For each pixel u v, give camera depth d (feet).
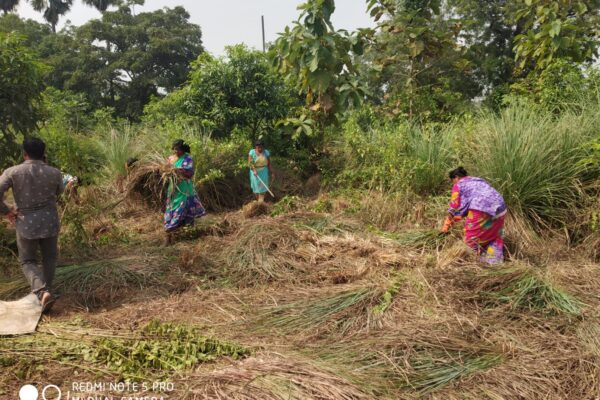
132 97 94.48
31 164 14.38
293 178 31.78
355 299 13.92
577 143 20.13
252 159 27.45
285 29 28.32
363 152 27.68
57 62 92.12
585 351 10.99
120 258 17.93
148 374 10.55
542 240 18.78
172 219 20.53
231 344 11.78
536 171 19.51
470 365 10.62
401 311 13.28
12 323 12.75
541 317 12.68
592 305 13.08
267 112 33.32
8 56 18.74
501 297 13.56
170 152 27.86
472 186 16.94
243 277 16.66
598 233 17.81
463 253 16.29
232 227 22.03
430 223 20.93
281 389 9.52
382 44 33.24
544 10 28.50
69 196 20.30
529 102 26.53
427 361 10.84
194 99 32.89
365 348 11.46
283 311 13.88
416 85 34.68
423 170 23.56
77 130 35.27
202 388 9.70
